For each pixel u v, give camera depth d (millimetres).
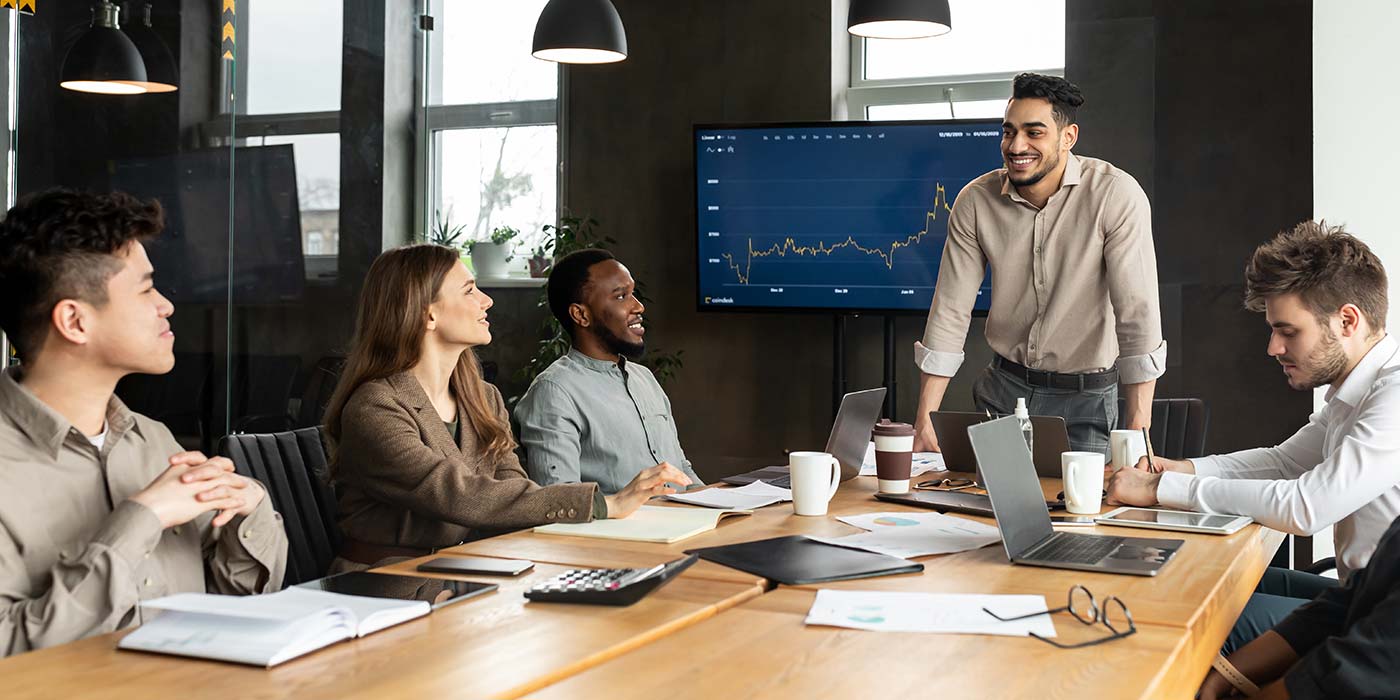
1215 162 4402
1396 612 1465
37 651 1205
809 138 4996
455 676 1126
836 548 1790
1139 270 3160
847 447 2668
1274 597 2363
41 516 1475
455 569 1633
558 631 1300
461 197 5195
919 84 5258
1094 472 2193
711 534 1981
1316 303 2250
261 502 1659
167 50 3844
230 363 4008
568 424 2893
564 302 3016
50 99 3586
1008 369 3412
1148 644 1271
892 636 1302
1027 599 1474
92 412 1564
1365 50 4215
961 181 4848
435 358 2346
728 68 5391
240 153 4070
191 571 1628
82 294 1492
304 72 4367
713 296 5184
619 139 5559
